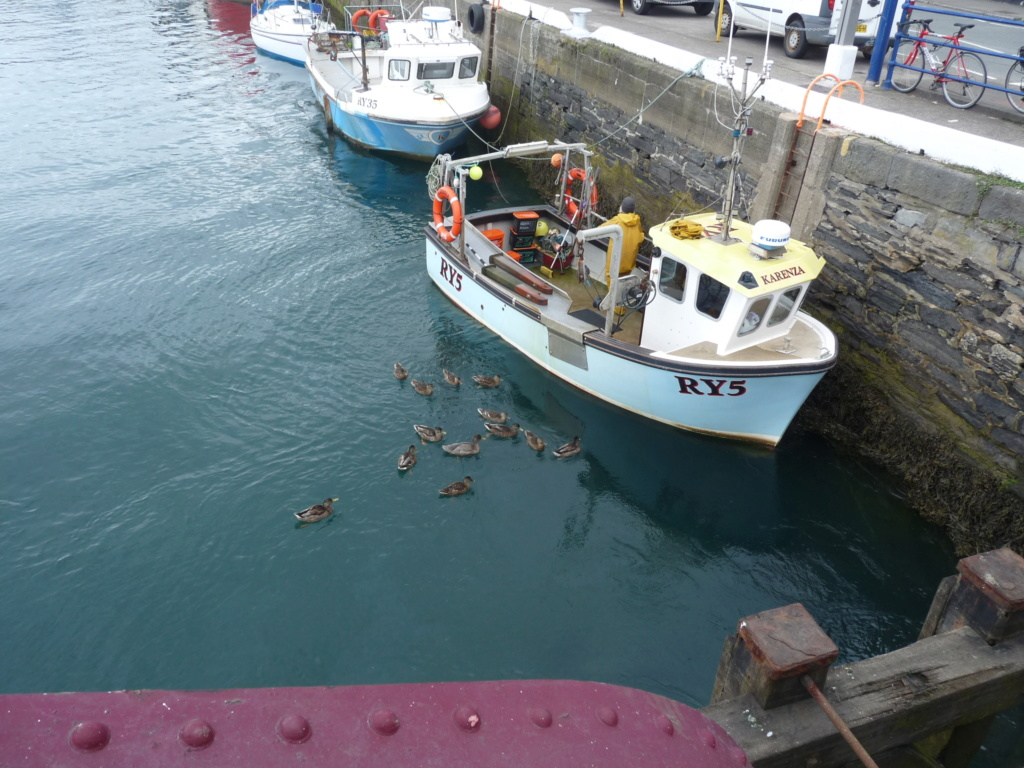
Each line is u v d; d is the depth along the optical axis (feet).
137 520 36.47
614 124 64.49
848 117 41.63
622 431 44.04
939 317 37.17
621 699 10.62
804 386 37.99
